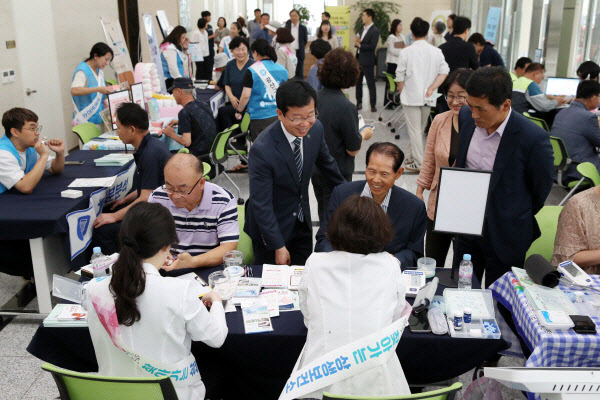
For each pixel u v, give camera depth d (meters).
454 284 2.38
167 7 10.79
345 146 3.46
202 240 2.59
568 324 1.96
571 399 1.62
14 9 5.55
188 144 4.90
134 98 5.16
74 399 1.68
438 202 2.23
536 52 7.23
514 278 2.35
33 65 5.97
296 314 2.13
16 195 3.40
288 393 1.65
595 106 4.87
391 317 1.68
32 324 3.28
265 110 5.57
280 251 2.62
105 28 6.80
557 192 5.57
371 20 9.54
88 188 3.54
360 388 1.62
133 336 1.65
